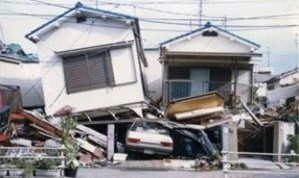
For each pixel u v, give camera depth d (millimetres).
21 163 13656
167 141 19031
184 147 20000
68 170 14078
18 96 22797
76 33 22812
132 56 22406
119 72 22344
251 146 22188
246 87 25359
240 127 21938
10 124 19453
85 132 20062
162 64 26859
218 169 17250
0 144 18141
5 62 27719
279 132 20797
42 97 26859
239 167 17625
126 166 17703
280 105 31234
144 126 19719
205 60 25578
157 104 25188
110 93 22297
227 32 25594
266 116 23859
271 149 21406
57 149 13938
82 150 19125
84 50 22391
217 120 20734
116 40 22609
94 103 22328
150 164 18141
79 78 22484
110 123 20906
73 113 22250
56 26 22703
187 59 25609
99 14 22453
